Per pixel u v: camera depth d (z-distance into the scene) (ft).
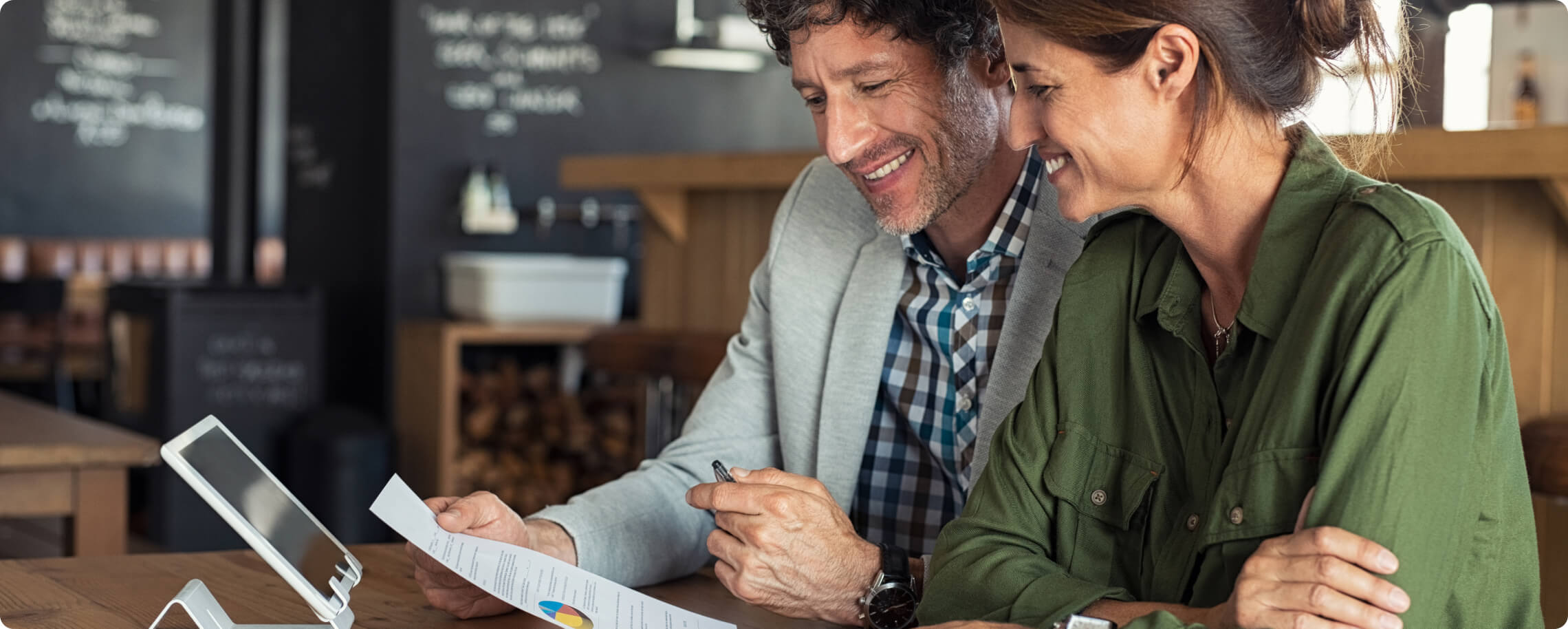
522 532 4.22
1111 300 3.78
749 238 11.33
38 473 7.80
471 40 15.74
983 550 3.73
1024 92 3.33
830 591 4.00
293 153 17.12
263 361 14.82
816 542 3.97
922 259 4.85
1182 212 3.40
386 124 15.43
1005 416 4.57
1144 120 3.19
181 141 26.84
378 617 3.99
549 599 3.77
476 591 4.00
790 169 10.03
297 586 3.41
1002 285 4.78
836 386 4.98
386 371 15.20
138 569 4.48
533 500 14.79
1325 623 2.86
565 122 16.39
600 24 16.57
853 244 5.11
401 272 15.34
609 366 10.64
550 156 16.33
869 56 4.27
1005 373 4.61
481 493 4.17
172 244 25.73
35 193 25.53
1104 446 3.74
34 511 7.81
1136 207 3.80
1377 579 2.86
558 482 15.19
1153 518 3.65
